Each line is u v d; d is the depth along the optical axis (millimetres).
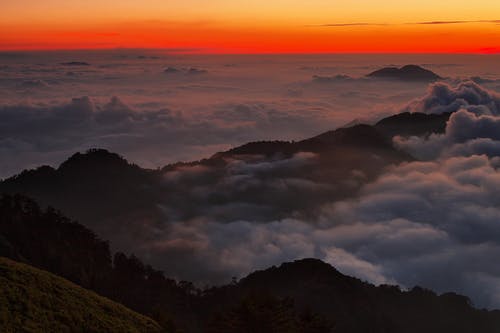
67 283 51156
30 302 42219
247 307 52156
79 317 43719
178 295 95312
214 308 92062
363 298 102000
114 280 89312
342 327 86812
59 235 96250
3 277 45156
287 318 54344
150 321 51125
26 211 101312
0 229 88000
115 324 45750
